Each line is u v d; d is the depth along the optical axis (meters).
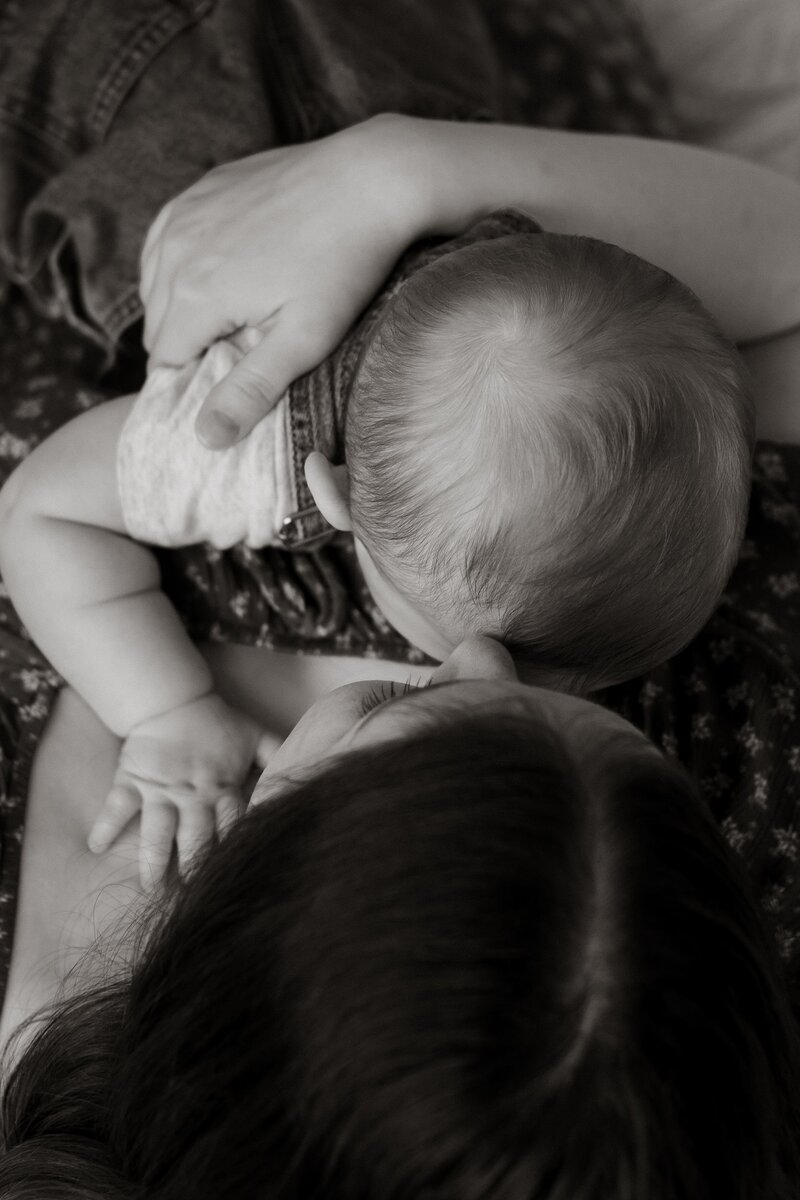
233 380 0.80
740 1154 0.43
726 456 0.67
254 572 0.91
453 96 1.05
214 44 1.01
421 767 0.45
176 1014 0.48
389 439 0.68
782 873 0.83
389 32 1.04
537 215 0.88
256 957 0.45
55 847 0.86
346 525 0.73
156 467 0.83
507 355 0.65
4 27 1.01
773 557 0.89
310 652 0.92
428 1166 0.40
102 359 1.06
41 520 0.87
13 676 0.90
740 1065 0.43
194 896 0.51
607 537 0.66
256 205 0.88
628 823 0.44
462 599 0.70
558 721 0.48
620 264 0.68
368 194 0.84
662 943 0.42
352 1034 0.41
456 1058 0.40
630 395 0.65
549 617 0.69
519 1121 0.39
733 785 0.85
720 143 1.33
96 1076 0.61
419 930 0.41
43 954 0.82
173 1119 0.48
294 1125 0.43
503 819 0.43
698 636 0.88
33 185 1.02
